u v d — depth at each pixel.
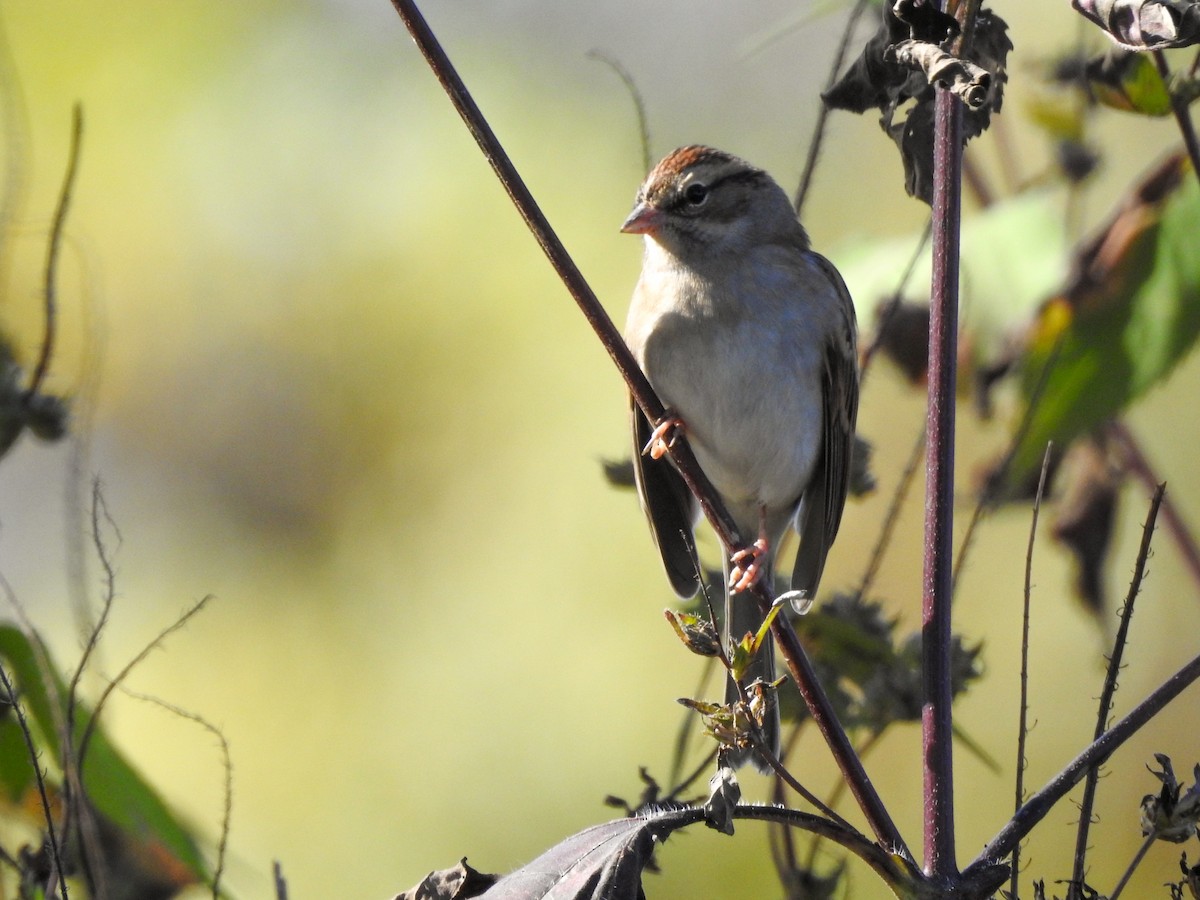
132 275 14.30
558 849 4.26
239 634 13.58
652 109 14.02
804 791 4.32
